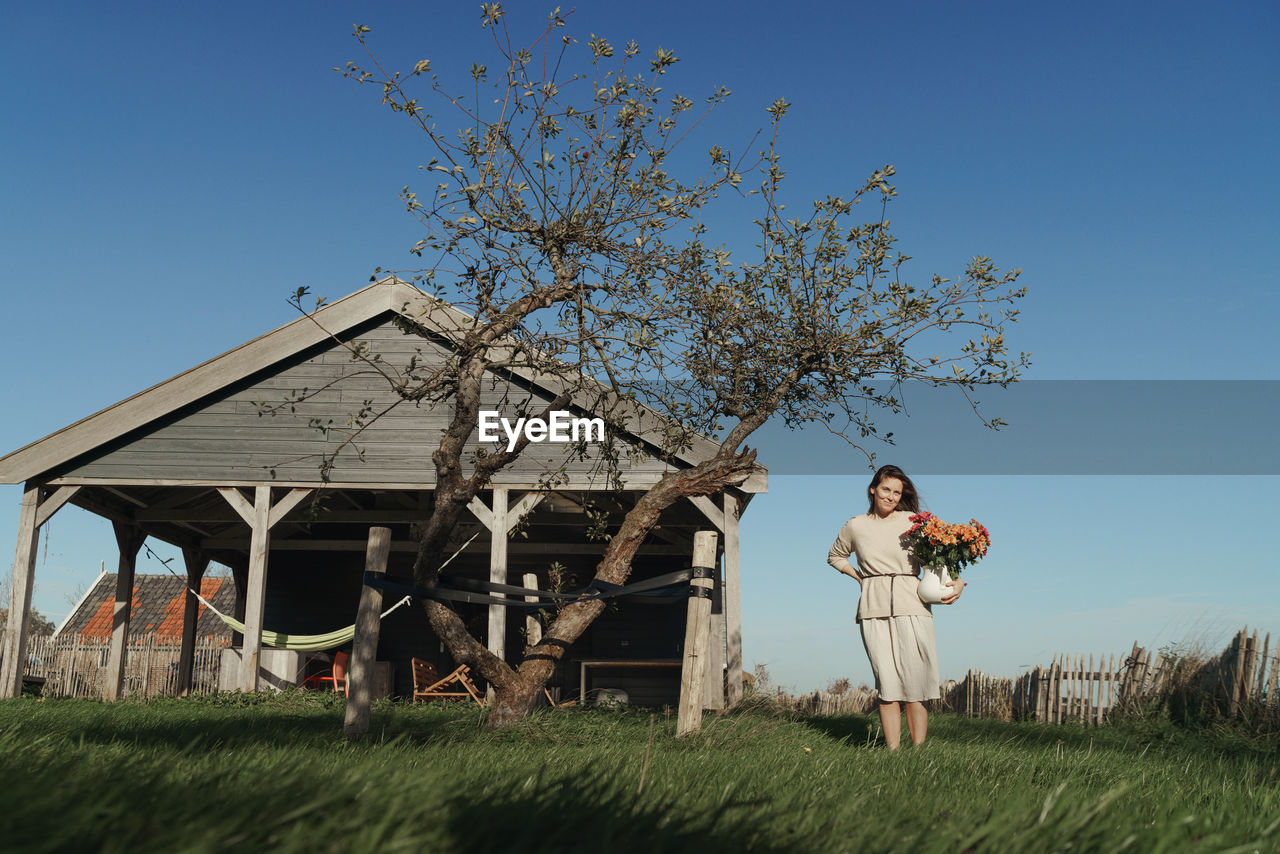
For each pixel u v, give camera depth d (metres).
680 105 5.35
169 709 8.68
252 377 13.57
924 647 5.53
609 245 5.37
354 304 13.55
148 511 15.12
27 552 12.73
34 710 6.26
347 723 4.89
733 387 5.97
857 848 1.59
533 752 3.97
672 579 5.59
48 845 1.17
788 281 5.79
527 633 7.32
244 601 18.03
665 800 2.03
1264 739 8.86
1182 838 1.83
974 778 3.34
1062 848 1.63
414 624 17.44
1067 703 12.21
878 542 5.71
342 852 1.28
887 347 5.61
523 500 12.84
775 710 6.52
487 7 5.18
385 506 17.23
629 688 16.70
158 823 1.34
